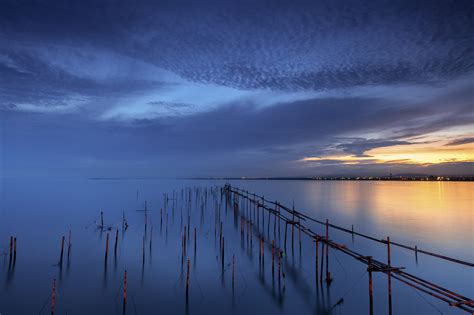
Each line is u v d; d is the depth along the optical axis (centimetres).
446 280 2739
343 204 8288
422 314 2131
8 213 6438
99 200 9212
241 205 7938
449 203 8550
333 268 2975
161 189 14988
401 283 2628
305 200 9375
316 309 2206
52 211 6750
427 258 3309
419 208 7456
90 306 2223
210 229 4859
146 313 2131
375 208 7425
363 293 2445
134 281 2650
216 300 2323
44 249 3594
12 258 3219
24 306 2212
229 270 2914
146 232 4578
